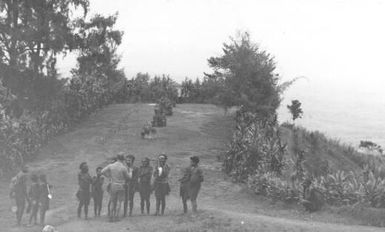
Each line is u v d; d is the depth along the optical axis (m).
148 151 23.66
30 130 22.52
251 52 30.98
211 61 31.58
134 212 13.97
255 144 20.91
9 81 27.88
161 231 11.51
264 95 30.05
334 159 28.25
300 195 16.27
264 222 12.14
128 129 28.80
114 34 33.41
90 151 23.45
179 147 24.78
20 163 20.61
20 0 28.25
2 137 19.89
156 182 13.21
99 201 13.42
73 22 30.91
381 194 15.46
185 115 34.81
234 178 19.73
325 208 15.52
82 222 12.55
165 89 44.28
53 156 22.62
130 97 43.84
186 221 12.23
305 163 25.06
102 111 36.03
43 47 29.62
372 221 13.88
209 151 24.30
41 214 12.72
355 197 15.77
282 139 27.70
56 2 29.59
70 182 18.55
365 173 17.69
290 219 14.03
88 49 31.80
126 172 12.52
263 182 17.97
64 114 28.48
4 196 16.55
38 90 28.16
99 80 37.38
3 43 28.44
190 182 13.01
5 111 24.31
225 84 30.44
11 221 13.24
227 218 12.34
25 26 28.70
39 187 12.71
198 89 43.97
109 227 11.93
